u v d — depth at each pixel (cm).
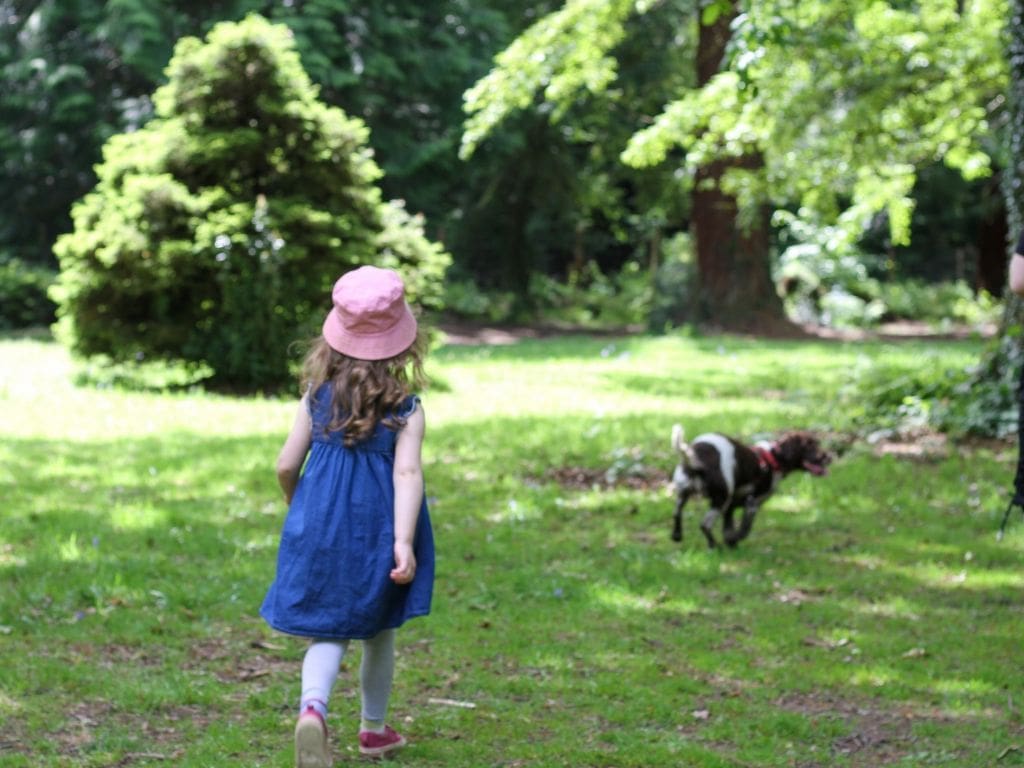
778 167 1842
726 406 1455
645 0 1664
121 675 520
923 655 590
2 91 2930
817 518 885
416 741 456
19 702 481
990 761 457
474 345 2641
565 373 1862
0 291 2650
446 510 886
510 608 650
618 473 1027
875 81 1666
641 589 695
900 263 4169
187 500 880
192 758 428
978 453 1110
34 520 804
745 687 540
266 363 1576
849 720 504
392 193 3083
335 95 2909
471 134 1731
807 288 3384
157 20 2739
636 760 442
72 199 3111
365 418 402
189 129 1614
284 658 559
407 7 3038
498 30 3216
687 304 2884
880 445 1169
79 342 1603
